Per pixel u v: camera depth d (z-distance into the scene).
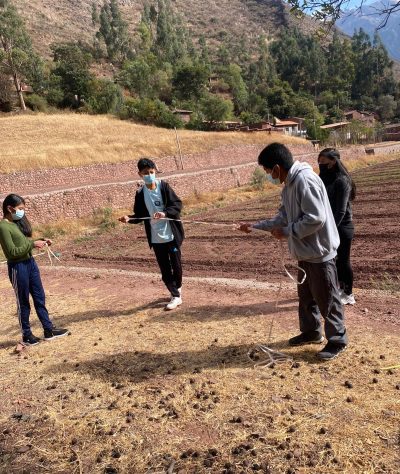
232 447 3.44
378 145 63.41
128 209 26.05
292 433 3.52
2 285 9.74
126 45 143.88
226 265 11.09
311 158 47.00
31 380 4.96
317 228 4.13
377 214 15.74
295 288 7.41
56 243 18.02
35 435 3.91
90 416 4.09
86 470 3.39
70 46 81.19
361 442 3.34
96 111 72.06
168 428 3.78
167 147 43.16
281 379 4.36
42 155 33.25
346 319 5.80
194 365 4.86
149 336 5.85
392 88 158.12
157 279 8.95
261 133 56.16
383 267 9.21
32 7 162.75
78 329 6.45
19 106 69.31
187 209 24.31
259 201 25.17
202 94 105.81
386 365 4.43
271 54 193.62
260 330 5.64
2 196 25.44
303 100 122.62
